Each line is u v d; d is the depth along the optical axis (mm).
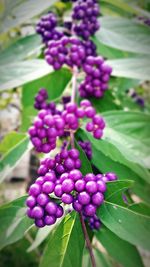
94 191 104
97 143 139
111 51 227
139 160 132
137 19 248
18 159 139
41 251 476
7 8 179
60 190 106
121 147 136
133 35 183
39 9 174
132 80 247
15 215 112
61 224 113
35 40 199
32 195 107
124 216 106
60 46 168
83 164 125
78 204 104
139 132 146
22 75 161
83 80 181
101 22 192
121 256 139
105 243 140
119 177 141
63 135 149
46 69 166
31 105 213
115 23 189
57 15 244
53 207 104
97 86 172
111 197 109
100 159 143
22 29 296
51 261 110
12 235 108
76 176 108
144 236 102
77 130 145
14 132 175
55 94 193
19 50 195
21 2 179
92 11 183
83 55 168
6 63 187
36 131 133
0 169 139
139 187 144
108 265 193
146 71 160
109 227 105
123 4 202
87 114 141
